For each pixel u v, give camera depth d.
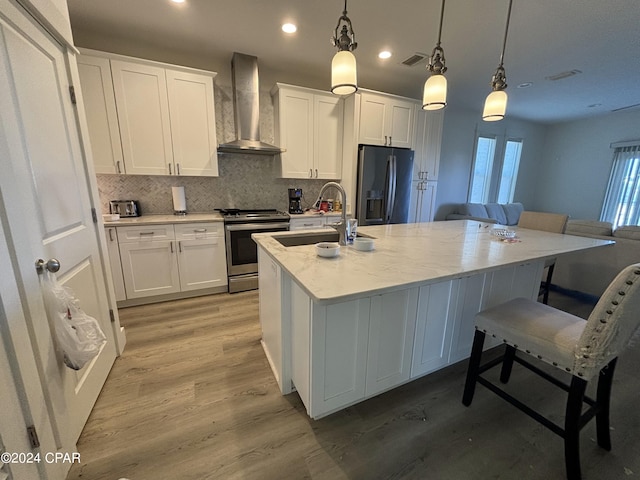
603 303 1.01
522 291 2.09
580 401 1.11
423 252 1.56
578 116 5.43
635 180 5.03
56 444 1.10
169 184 3.17
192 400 1.57
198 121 2.87
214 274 3.00
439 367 1.79
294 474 1.19
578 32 2.44
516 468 1.22
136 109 2.62
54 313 1.11
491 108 1.80
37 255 1.08
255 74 3.06
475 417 1.49
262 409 1.52
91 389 1.49
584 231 2.93
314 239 2.07
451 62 3.08
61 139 1.35
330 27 2.42
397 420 1.47
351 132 3.48
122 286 2.62
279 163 3.43
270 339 1.85
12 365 0.90
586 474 1.19
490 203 5.78
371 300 1.37
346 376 1.41
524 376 1.83
